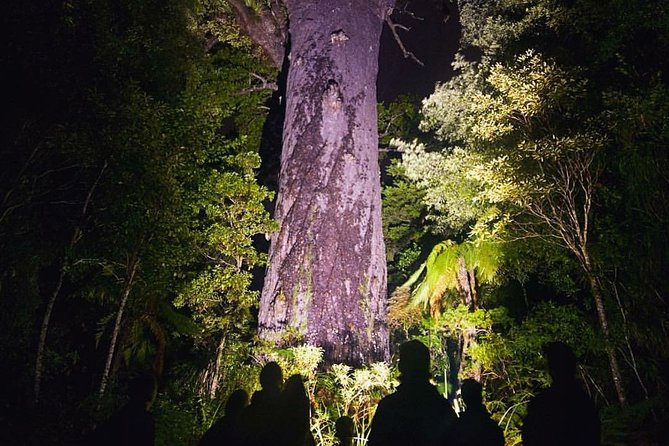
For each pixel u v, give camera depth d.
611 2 8.66
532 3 12.28
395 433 3.95
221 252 10.61
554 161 8.20
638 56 8.93
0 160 8.91
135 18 9.66
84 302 11.56
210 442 4.06
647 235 7.58
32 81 8.95
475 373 9.42
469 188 11.16
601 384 8.76
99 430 4.19
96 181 8.66
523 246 9.55
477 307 10.89
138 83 8.79
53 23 8.69
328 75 11.64
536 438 3.95
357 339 10.15
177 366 10.77
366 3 12.45
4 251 8.80
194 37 11.87
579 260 8.32
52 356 9.86
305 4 12.37
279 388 4.29
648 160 7.37
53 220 9.70
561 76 8.25
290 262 10.53
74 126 8.12
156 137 8.02
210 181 10.18
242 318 10.34
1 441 7.26
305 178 11.01
